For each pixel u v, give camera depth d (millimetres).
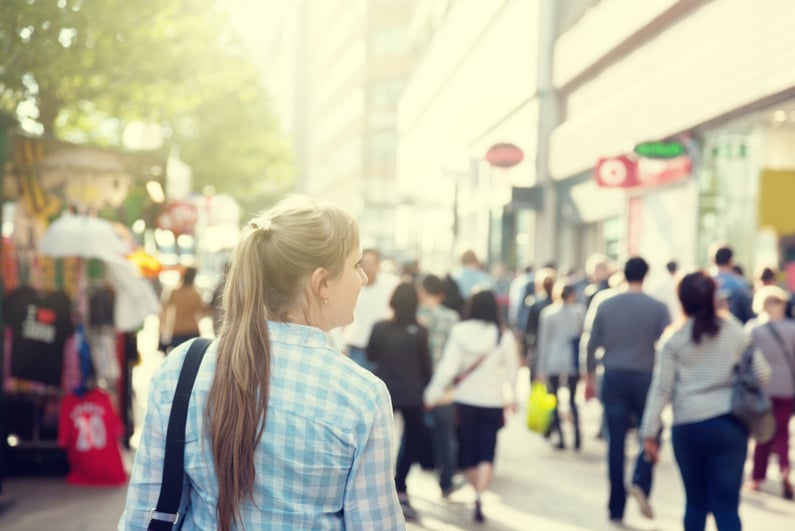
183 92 15844
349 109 80562
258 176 42438
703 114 16219
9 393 9570
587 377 8883
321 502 2154
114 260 9469
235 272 2270
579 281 17188
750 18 14672
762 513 8391
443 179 42750
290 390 2166
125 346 11195
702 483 5832
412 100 55438
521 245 29578
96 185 10750
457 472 10062
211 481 2166
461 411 8016
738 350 5723
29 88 13484
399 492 8430
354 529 2162
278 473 2139
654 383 5938
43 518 7672
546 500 8742
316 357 2207
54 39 12352
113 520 7641
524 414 14617
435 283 9203
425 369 8258
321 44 99125
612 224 23188
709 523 7695
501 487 9305
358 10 77062
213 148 34594
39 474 9508
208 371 2219
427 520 7922
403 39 73125
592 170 23922
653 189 19750
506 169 26781
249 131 35500
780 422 9109
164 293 16359
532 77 27578
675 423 5844
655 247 19594
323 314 2320
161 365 2289
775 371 9047
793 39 12992
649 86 18938
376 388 2213
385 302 10164
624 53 21562
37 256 10055
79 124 19812
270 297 2271
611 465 7898
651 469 7734
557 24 27078
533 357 13727
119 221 11219
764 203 16984
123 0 12961
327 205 2354
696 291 5766
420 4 52531
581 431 12953
